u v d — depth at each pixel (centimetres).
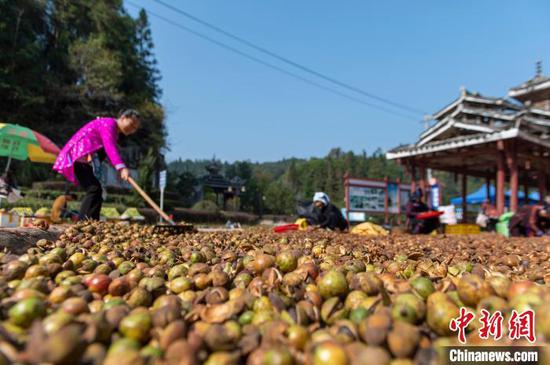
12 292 189
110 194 3070
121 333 145
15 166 3109
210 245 387
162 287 209
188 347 127
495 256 370
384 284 200
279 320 152
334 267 242
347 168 12950
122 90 5038
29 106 3709
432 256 349
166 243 427
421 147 2052
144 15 5844
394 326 134
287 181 15125
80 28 4953
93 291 207
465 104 2531
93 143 594
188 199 6144
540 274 253
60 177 3334
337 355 119
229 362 126
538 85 2988
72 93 3941
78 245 354
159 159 4622
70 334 118
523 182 3020
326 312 173
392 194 2077
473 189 10000
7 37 3688
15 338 134
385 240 566
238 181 7356
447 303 153
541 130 1923
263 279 216
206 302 194
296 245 409
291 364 125
